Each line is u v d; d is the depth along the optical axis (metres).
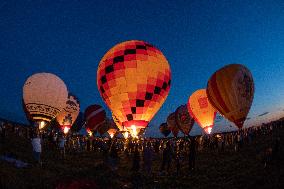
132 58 21.48
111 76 21.56
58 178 12.72
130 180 15.12
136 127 21.53
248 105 21.14
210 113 29.89
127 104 21.33
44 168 15.12
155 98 21.67
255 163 18.05
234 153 27.02
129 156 30.20
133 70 21.23
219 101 21.50
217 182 14.18
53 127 36.16
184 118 35.38
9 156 16.05
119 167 20.67
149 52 22.06
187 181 14.95
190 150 18.42
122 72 21.28
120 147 36.38
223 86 21.17
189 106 31.20
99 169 17.39
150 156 16.75
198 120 30.52
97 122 42.72
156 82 21.61
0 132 23.06
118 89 21.36
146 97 21.31
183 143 33.34
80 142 32.03
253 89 21.53
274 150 17.02
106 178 14.42
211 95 22.11
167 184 14.37
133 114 21.42
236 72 21.27
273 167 15.45
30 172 12.95
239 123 21.09
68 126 35.56
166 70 22.42
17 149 21.55
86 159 24.03
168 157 18.39
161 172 17.70
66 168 16.92
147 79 21.33
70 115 35.75
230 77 21.14
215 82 21.69
